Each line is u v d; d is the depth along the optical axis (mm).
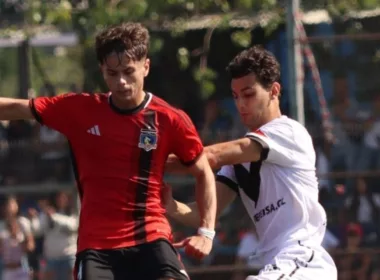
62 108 16500
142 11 36531
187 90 37906
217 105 37094
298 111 28562
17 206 32969
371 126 32188
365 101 35781
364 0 37531
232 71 17688
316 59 36438
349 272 31234
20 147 32031
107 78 16188
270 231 17641
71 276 32438
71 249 32375
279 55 36969
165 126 16484
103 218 16406
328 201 31578
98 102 16484
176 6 37594
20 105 16562
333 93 35750
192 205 18031
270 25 35969
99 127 16391
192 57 37969
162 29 37031
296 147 17500
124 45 16016
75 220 32312
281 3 37469
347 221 31500
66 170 32344
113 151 16359
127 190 16391
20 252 32781
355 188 31547
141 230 16453
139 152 16406
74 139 16531
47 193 32812
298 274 17234
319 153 31312
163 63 37906
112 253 16391
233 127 36125
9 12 41469
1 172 32094
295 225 17516
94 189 16453
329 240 31266
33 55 40594
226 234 31469
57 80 49375
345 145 31609
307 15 37531
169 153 16719
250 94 17609
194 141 16688
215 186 17641
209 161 17203
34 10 37531
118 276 16391
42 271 32531
